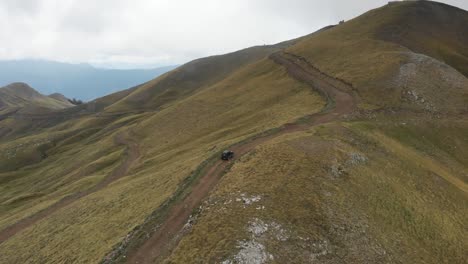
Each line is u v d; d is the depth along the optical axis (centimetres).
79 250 4262
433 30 12744
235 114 9519
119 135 13138
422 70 8288
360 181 4322
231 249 2980
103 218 4997
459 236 4062
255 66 13400
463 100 7450
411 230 3859
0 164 17288
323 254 3117
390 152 5397
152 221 3972
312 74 10306
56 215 6356
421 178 5016
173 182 5034
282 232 3212
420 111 7125
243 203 3600
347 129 5872
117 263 3412
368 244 3384
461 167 5981
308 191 3819
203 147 7262
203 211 3747
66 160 14125
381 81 8094
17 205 9075
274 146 4950
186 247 3194
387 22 12756
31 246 5256
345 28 13675
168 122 11462
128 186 6103
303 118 6856
